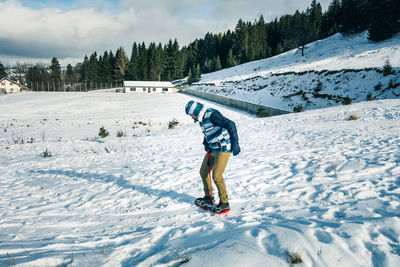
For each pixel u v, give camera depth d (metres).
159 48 112.44
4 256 2.30
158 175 5.64
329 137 7.87
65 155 9.55
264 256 1.89
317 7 96.50
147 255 2.27
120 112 35.94
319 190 3.80
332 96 27.61
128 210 3.71
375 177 4.06
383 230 2.23
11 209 4.04
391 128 8.09
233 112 36.12
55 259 2.18
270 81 45.25
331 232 2.26
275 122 13.59
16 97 54.31
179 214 3.38
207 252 2.03
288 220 2.77
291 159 5.82
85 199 4.40
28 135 19.98
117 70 112.12
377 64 29.52
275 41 104.06
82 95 59.03
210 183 3.56
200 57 118.69
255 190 4.11
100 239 2.74
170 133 15.10
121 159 8.12
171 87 84.00
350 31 63.28
